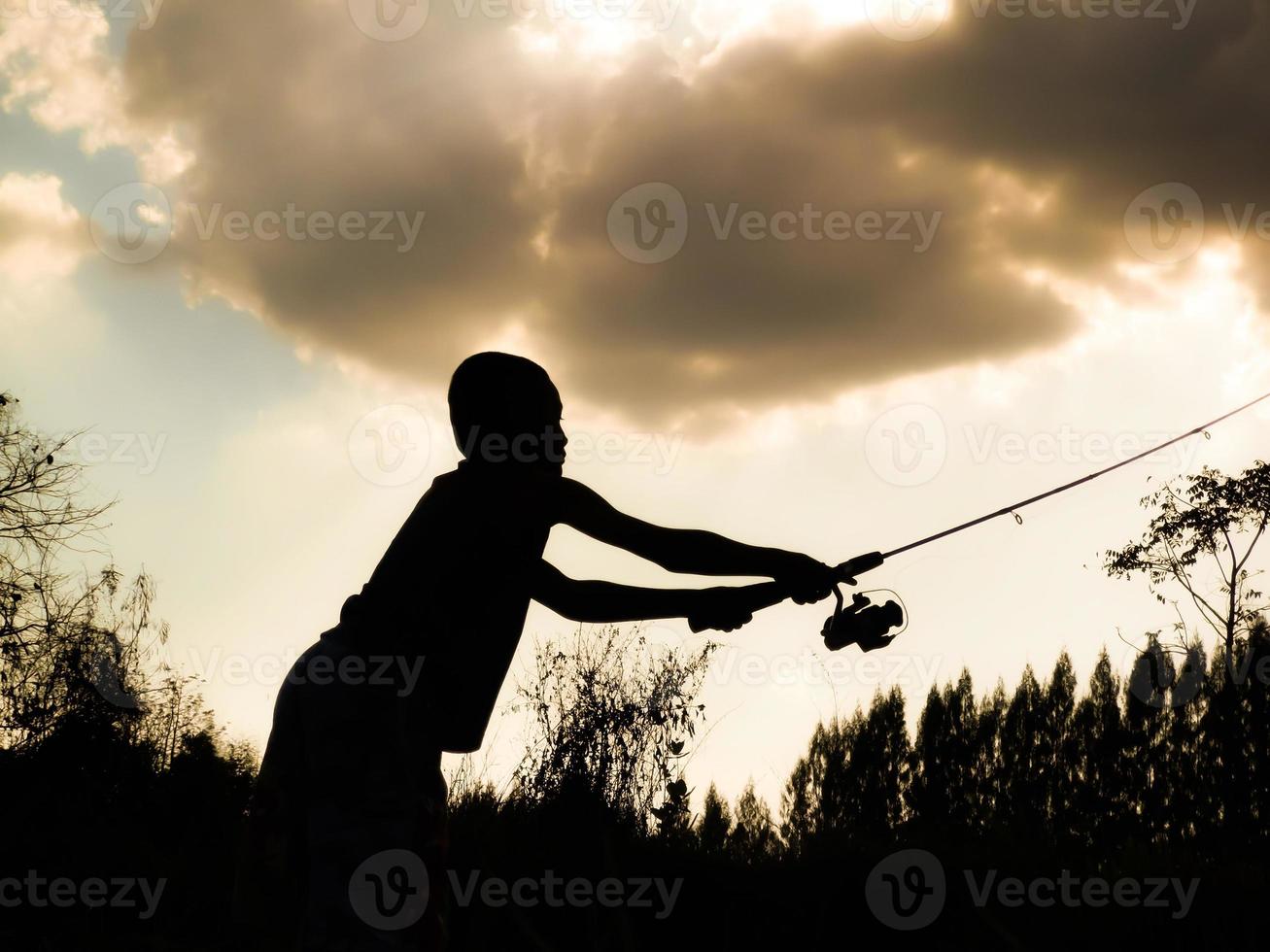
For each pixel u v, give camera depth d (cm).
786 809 647
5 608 1043
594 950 404
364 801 201
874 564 248
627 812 618
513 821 575
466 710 214
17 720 834
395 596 212
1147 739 1923
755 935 452
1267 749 1692
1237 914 458
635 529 223
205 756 643
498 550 215
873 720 1445
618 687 749
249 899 209
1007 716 2269
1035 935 446
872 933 459
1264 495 2230
